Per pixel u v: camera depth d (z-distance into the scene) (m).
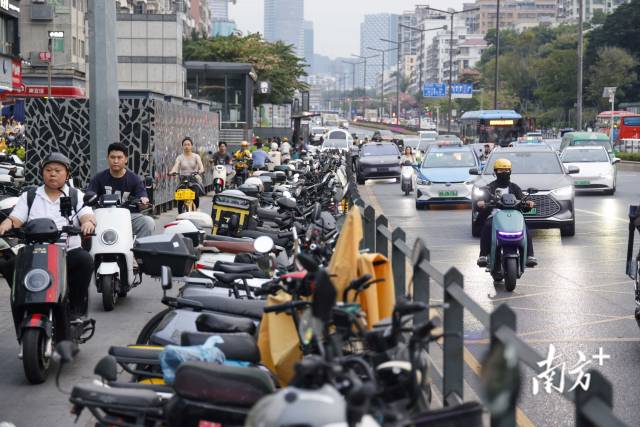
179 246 22.98
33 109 68.00
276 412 9.28
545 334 28.47
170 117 72.25
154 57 183.00
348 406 9.20
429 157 80.94
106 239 30.78
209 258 27.50
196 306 19.20
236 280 23.38
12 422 18.95
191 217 36.19
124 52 183.12
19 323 22.50
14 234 23.86
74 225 24.06
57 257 22.25
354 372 11.73
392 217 70.69
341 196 33.94
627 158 166.25
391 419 10.45
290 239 29.64
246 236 33.69
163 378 15.48
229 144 149.50
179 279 23.55
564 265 43.84
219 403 12.39
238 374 12.47
